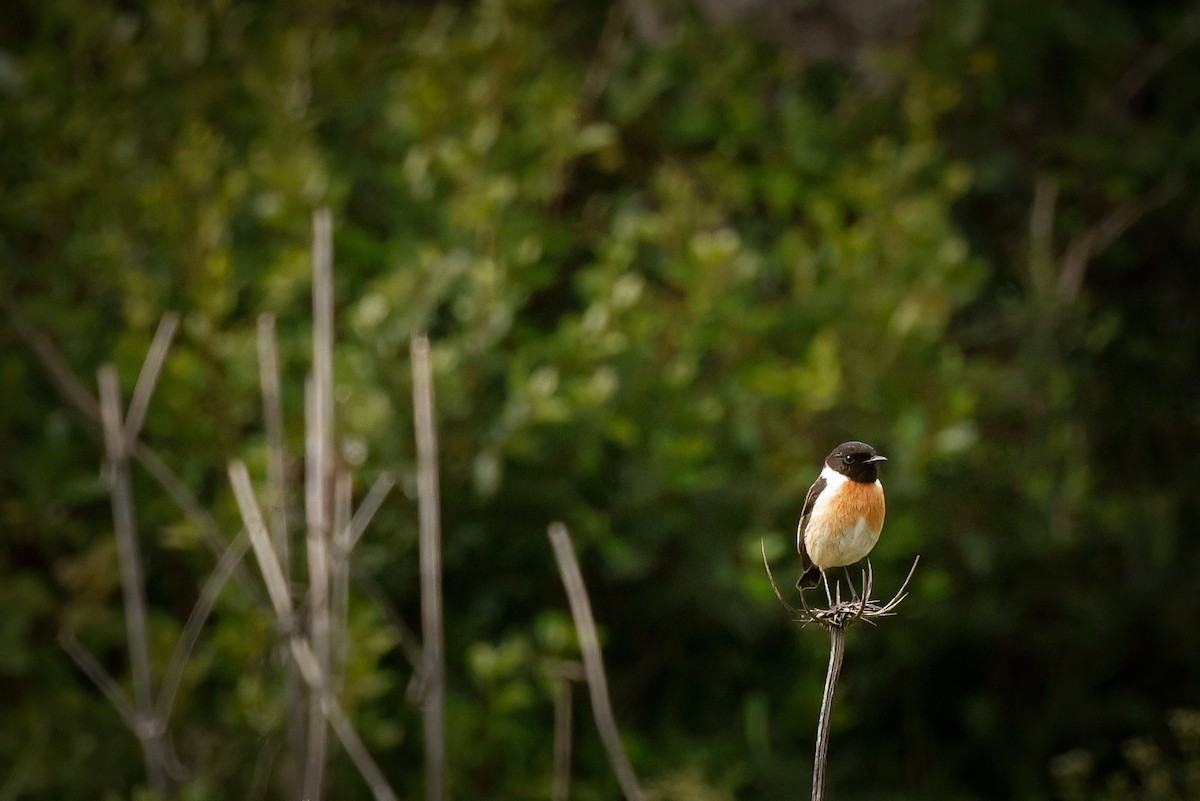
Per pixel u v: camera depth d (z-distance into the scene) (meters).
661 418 11.38
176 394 10.87
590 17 15.58
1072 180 14.62
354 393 10.67
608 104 13.91
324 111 13.40
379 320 10.79
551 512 11.32
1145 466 14.34
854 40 14.36
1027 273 13.87
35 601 11.61
